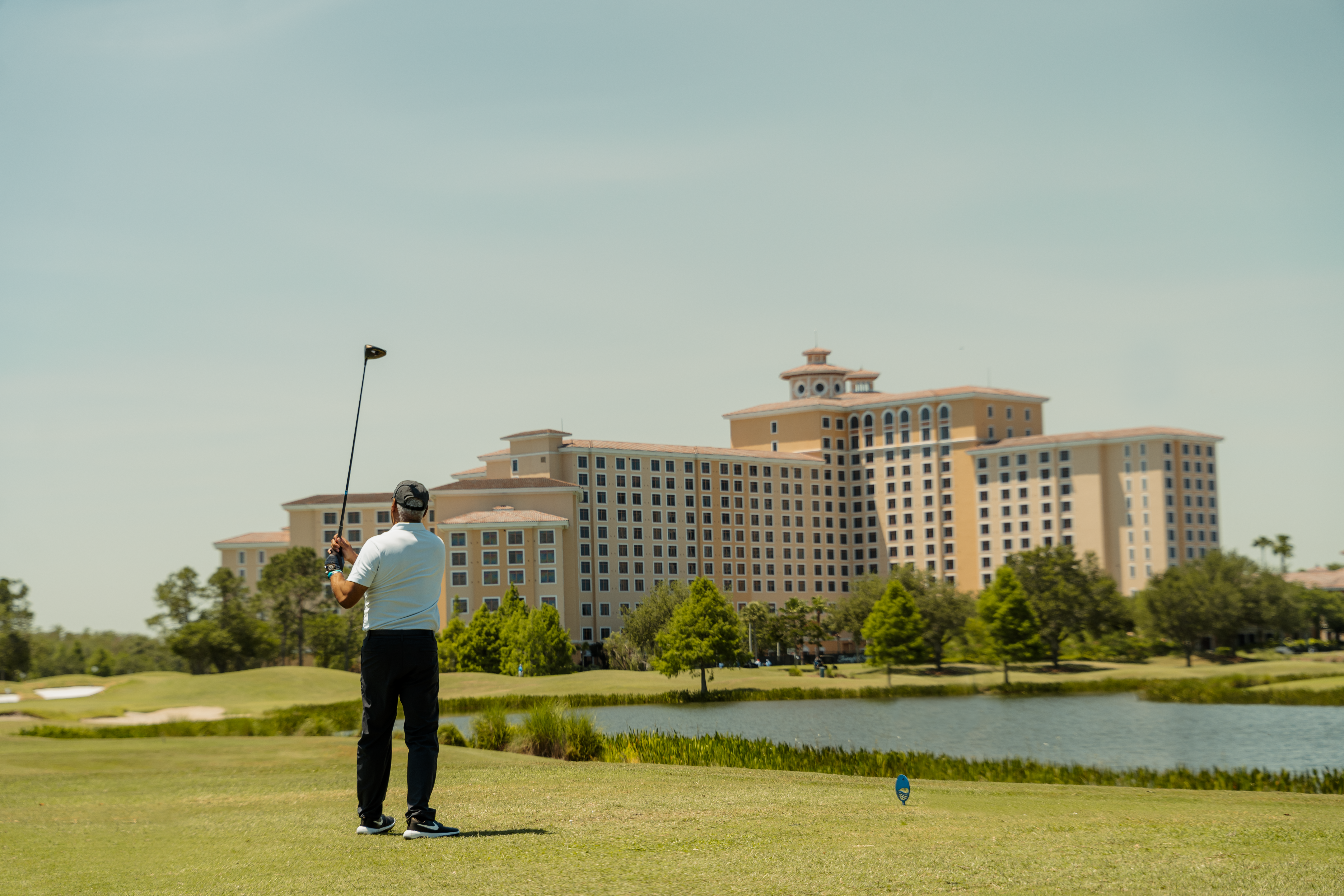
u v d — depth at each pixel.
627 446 177.75
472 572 159.00
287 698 83.81
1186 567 153.75
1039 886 7.50
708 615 99.75
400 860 8.54
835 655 173.00
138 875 8.20
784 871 8.02
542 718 29.08
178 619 157.12
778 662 166.50
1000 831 9.88
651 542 176.62
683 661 99.06
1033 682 110.25
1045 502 187.25
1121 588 183.88
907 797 11.98
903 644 117.00
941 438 196.50
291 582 161.50
